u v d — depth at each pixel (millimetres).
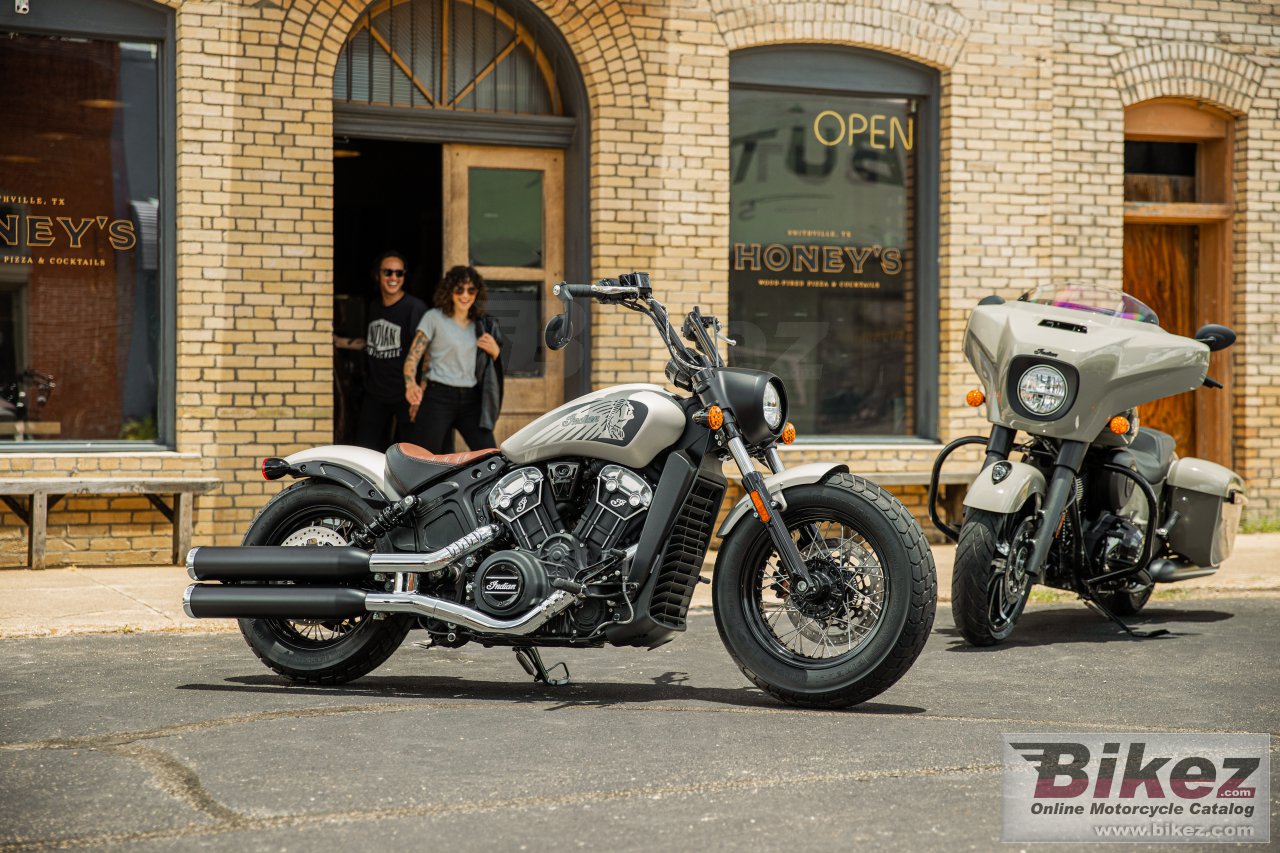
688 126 10312
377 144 10180
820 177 10883
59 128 9195
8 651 6434
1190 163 11969
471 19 10094
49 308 9211
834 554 5254
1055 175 11188
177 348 9320
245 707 5230
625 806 3961
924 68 10977
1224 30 11547
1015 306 7039
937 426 11062
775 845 3633
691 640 6887
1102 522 7023
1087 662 6371
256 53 9312
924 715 5207
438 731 4836
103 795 4035
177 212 9289
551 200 10344
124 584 8336
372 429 9883
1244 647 6789
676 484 5254
